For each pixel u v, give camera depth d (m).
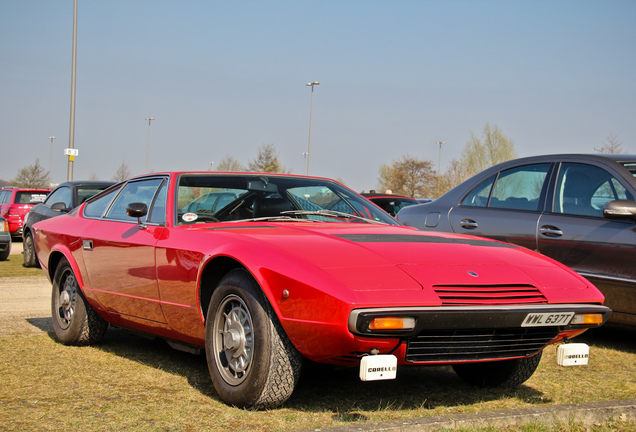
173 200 4.09
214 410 3.17
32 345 4.86
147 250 3.99
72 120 23.73
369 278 2.89
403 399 3.51
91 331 4.79
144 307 4.07
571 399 3.59
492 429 2.82
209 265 3.46
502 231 5.66
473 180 6.23
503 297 3.05
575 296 3.25
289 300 2.93
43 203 11.20
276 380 3.06
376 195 15.82
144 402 3.31
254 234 3.45
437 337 2.93
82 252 4.75
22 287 8.52
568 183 5.45
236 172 4.52
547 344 3.28
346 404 3.35
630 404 3.14
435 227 6.23
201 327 3.58
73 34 23.66
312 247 3.18
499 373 3.75
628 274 4.81
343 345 2.82
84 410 3.16
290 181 4.58
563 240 5.22
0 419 3.01
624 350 5.04
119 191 4.91
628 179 5.06
